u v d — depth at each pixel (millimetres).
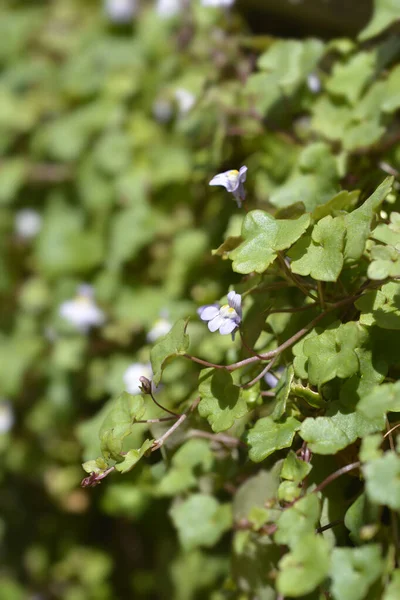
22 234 1107
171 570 874
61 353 938
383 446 605
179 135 875
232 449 663
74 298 985
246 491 652
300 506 590
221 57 768
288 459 605
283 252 621
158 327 743
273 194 675
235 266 609
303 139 729
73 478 1004
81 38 1194
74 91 1110
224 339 693
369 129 680
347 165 689
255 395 632
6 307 1110
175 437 659
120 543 1023
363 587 573
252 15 813
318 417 598
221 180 641
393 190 666
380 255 589
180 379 696
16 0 1339
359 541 589
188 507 668
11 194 1100
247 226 614
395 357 603
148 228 884
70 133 1051
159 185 881
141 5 1135
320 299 620
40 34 1273
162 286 871
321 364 601
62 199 1092
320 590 612
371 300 605
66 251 1030
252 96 737
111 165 976
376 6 684
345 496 619
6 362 1033
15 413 1051
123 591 1014
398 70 679
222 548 803
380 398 581
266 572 644
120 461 613
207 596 831
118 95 1008
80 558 1044
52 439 1021
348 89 695
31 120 1137
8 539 1091
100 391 901
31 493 1084
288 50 711
